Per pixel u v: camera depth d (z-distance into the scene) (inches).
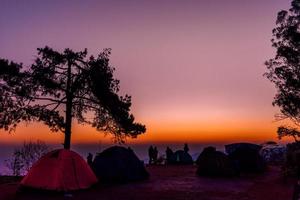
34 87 946.1
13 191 634.2
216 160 909.8
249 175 948.0
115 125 1048.2
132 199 566.3
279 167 1221.1
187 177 889.5
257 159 1018.1
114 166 756.6
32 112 934.4
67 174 629.0
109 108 1011.9
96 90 997.2
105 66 1014.4
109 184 731.4
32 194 601.9
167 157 1421.0
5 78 916.6
